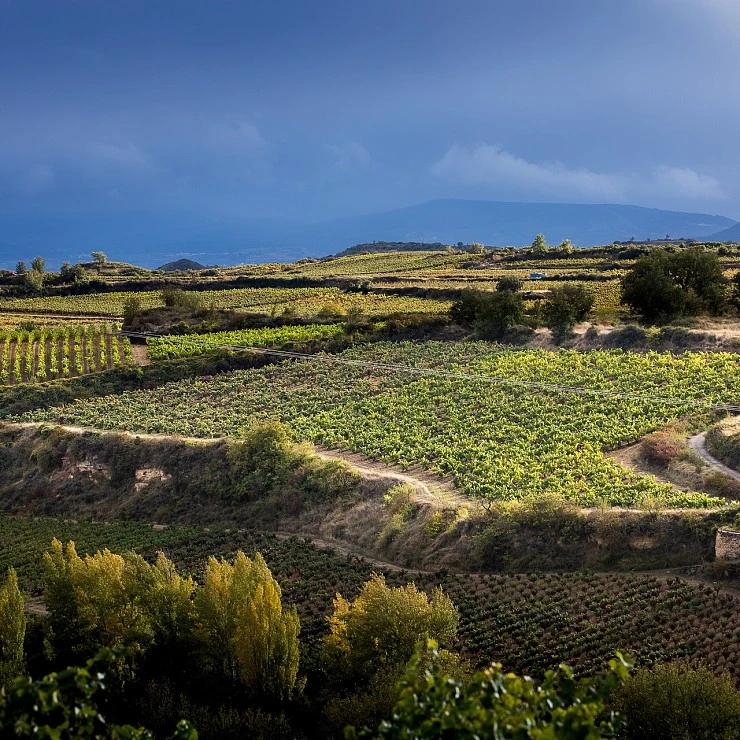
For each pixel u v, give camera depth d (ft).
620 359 344.90
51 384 381.19
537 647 174.09
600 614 183.73
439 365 372.79
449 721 48.57
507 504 231.71
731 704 129.39
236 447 300.81
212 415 344.90
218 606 175.94
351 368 382.22
